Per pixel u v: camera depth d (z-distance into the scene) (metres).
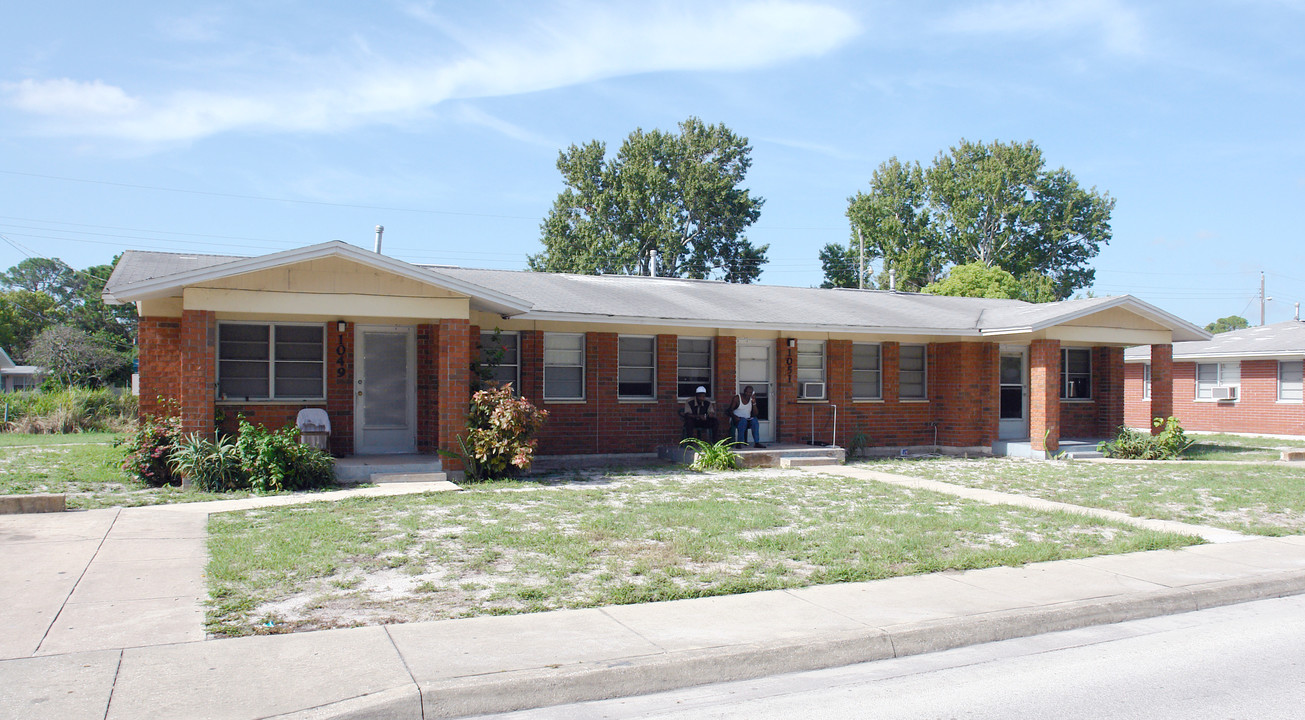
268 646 5.95
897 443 20.47
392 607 6.95
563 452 17.33
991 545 9.82
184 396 12.81
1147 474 16.69
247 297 12.98
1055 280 52.72
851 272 54.78
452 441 14.25
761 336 19.30
